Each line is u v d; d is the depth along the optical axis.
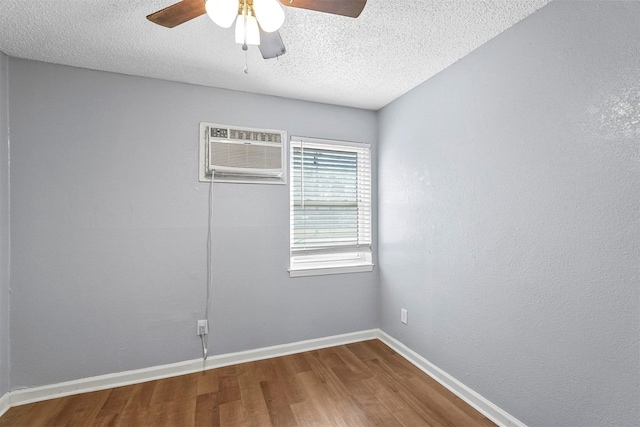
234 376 2.18
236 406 1.83
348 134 2.80
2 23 1.56
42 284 1.93
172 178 2.23
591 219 1.27
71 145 2.01
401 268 2.55
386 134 2.77
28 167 1.92
